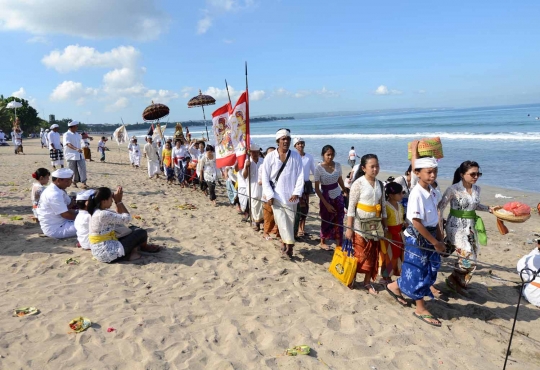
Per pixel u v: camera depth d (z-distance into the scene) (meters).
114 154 29.14
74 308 4.07
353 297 4.75
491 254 6.74
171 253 6.07
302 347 3.50
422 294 4.23
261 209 7.46
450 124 56.66
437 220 4.26
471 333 4.02
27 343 3.36
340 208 6.48
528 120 53.72
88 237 5.77
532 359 3.63
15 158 21.31
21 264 5.30
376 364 3.37
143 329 3.70
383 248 4.83
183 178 12.87
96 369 3.06
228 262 5.80
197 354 3.36
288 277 5.31
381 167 21.30
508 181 14.86
